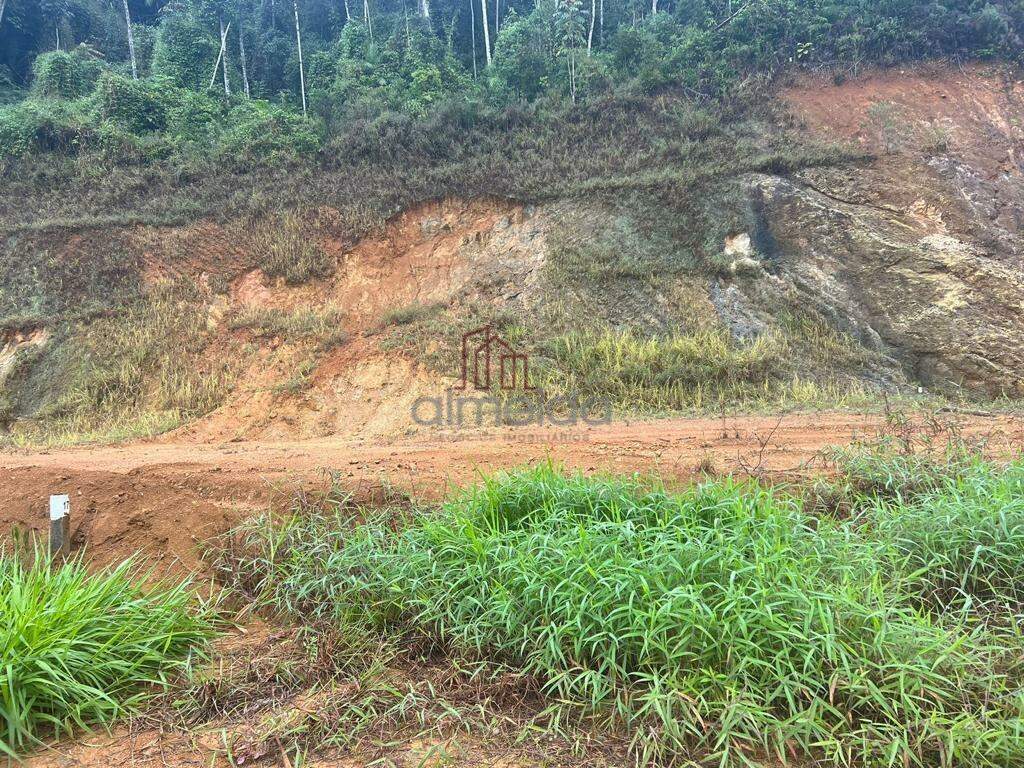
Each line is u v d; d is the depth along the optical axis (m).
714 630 2.94
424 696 3.08
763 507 3.99
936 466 5.01
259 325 13.05
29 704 2.85
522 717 2.95
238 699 3.15
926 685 2.70
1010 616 3.23
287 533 4.38
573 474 5.19
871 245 12.95
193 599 4.15
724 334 12.05
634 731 2.78
